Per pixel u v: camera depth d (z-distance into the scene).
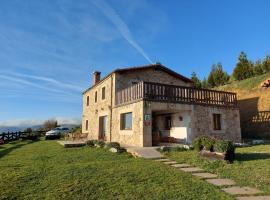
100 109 22.53
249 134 23.56
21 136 28.39
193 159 10.28
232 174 7.96
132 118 16.17
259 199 5.80
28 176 7.78
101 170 8.47
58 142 20.95
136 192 6.27
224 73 39.00
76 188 6.56
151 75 21.27
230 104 19.72
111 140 19.42
